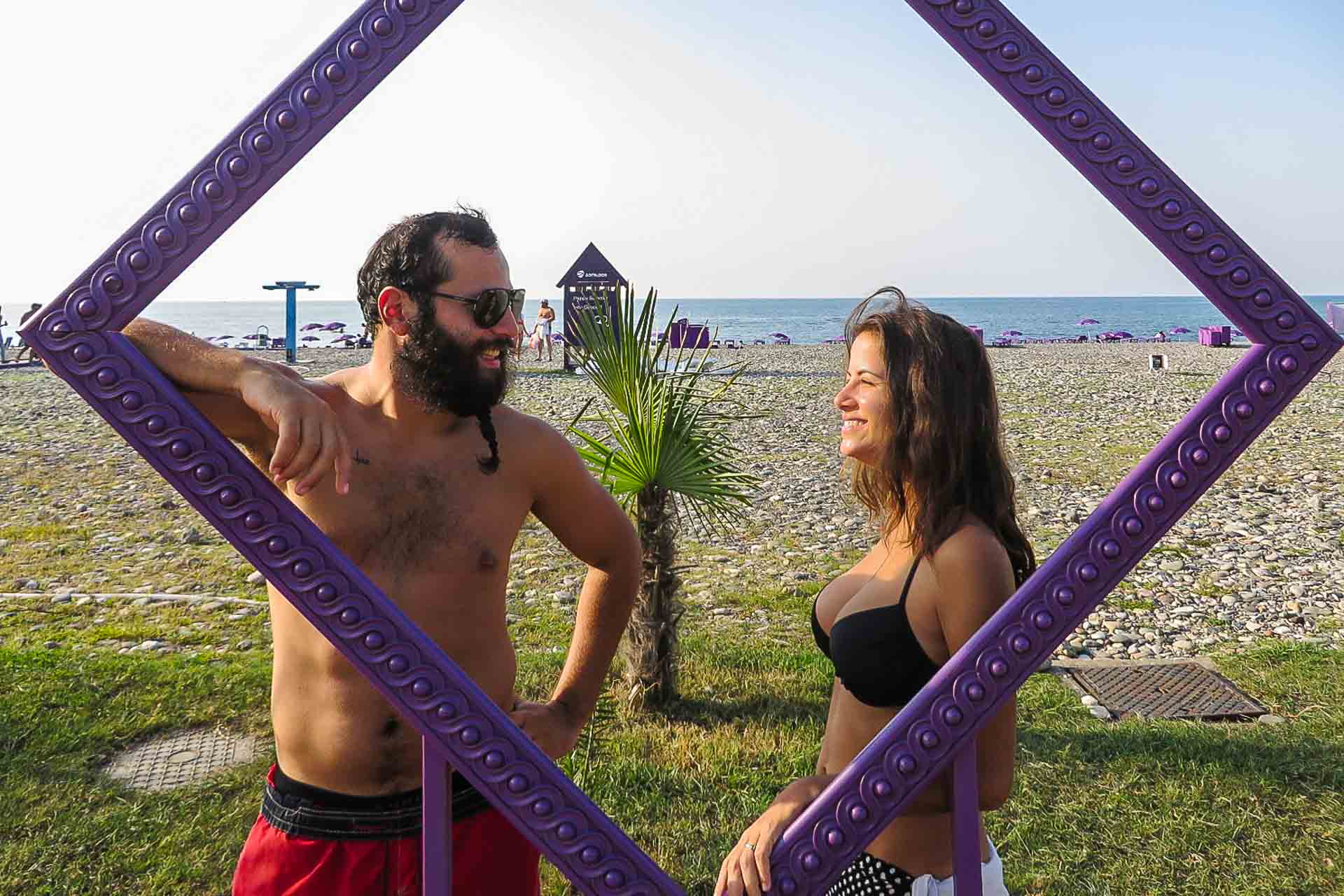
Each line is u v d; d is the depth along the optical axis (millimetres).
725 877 1424
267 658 5520
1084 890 3434
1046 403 19094
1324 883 3449
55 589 7039
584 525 2199
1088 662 5688
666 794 4113
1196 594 7199
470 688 1301
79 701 4770
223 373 1447
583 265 20141
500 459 2027
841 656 1705
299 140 1273
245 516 1273
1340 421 16562
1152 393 20859
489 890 1949
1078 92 1258
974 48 1272
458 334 1815
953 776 1352
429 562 1945
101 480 11242
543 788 1307
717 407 17062
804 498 10562
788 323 99625
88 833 3668
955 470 1626
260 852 1970
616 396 4688
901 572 1696
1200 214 1250
